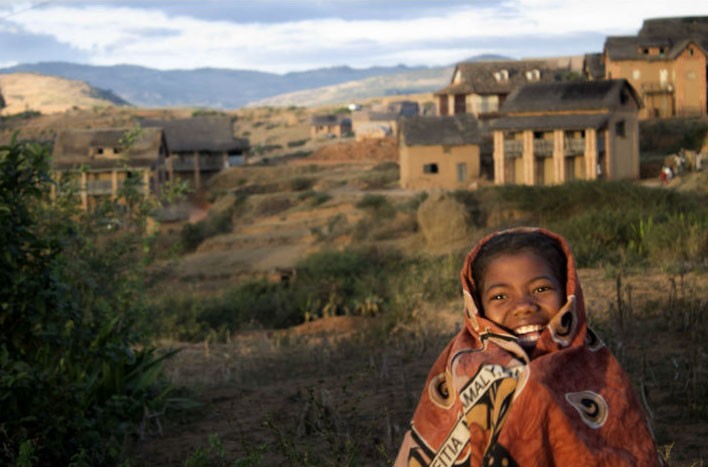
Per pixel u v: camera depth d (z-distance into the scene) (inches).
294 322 984.3
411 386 321.4
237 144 3806.6
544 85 2608.3
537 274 78.3
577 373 75.6
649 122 3186.5
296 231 2438.5
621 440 73.7
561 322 76.4
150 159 2829.7
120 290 401.4
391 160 3873.0
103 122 6973.4
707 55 3275.1
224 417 312.5
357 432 231.9
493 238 82.0
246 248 2335.1
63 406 245.1
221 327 812.0
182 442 282.7
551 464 72.6
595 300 493.4
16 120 6958.7
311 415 271.3
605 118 2445.9
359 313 842.8
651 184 2391.7
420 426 80.9
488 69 3779.5
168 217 2518.5
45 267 281.6
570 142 2456.9
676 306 409.1
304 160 4106.8
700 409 234.7
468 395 75.8
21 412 243.3
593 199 1529.3
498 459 72.1
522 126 2469.2
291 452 218.1
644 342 348.5
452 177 2832.2
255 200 2790.4
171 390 352.2
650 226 842.2
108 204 428.8
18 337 271.7
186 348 532.7
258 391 360.2
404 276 908.6
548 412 71.9
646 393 260.2
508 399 73.8
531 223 1547.7
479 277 80.8
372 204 2498.8
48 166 290.4
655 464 74.2
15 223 274.1
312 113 7647.6
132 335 347.6
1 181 273.1
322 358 432.5
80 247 387.9
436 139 2834.6
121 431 278.5
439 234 1619.1
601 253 770.8
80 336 291.0
